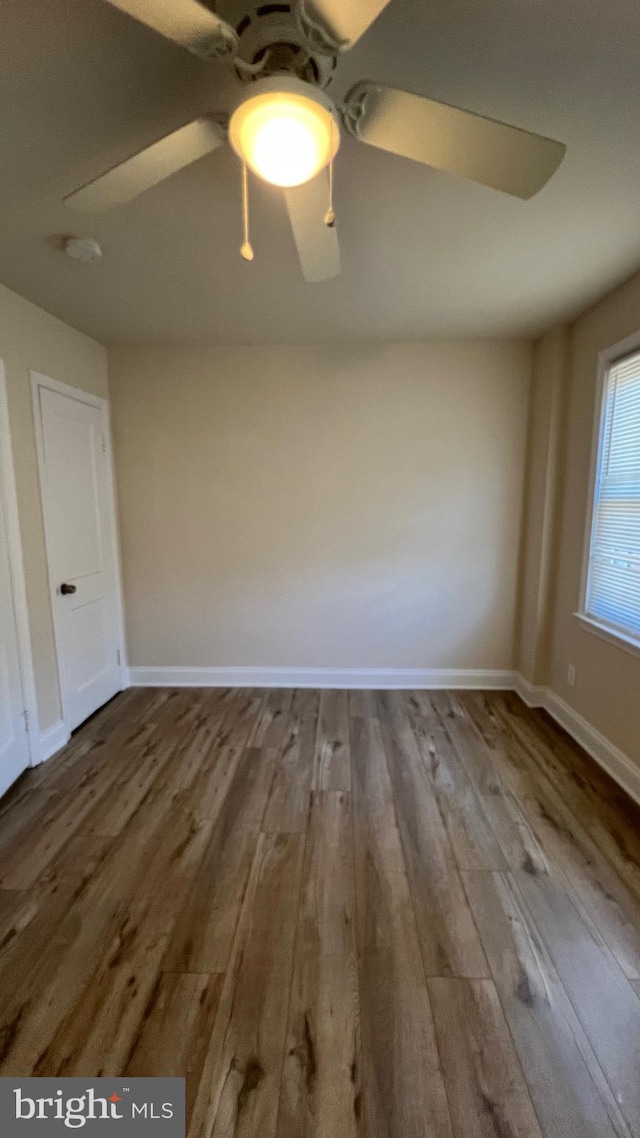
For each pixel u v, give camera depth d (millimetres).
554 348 2988
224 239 1920
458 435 3346
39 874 1800
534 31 1075
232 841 1972
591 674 2672
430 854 1900
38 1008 1327
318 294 2471
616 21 1048
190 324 2885
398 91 1025
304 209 1404
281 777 2428
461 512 3416
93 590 3162
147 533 3504
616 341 2451
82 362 3037
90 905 1662
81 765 2547
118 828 2053
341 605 3529
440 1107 1118
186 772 2477
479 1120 1097
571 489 2947
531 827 2059
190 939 1533
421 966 1446
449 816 2127
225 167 1478
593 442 2664
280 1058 1210
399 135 1139
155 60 1134
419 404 3324
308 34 946
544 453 3123
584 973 1429
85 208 1322
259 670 3600
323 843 1960
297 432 3375
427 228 1861
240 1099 1130
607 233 1902
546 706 3229
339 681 3594
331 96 1258
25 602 2477
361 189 1619
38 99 1242
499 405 3311
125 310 2654
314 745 2746
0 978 1410
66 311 2656
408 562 3475
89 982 1397
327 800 2240
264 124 979
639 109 1288
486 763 2559
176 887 1739
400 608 3520
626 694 2342
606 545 2590
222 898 1691
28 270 2172
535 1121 1096
